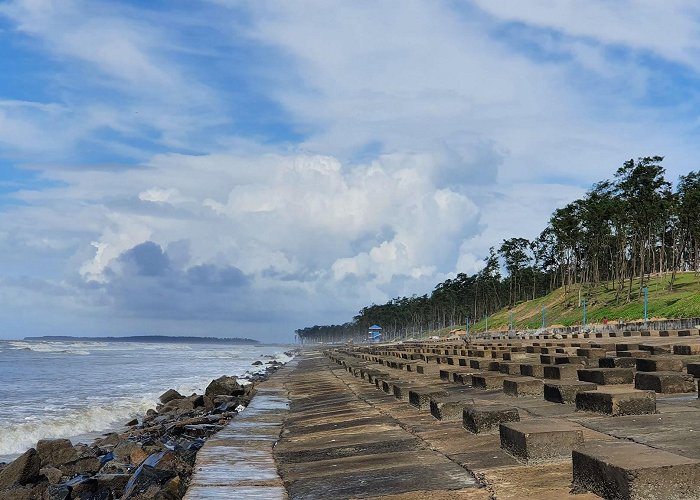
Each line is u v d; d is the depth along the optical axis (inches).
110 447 886.4
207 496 355.6
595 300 4537.4
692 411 439.2
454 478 335.3
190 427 1060.5
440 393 642.2
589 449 281.4
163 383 2317.9
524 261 6766.7
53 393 1867.6
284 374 2208.4
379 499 315.9
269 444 565.9
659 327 2188.7
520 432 342.6
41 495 631.2
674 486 243.4
